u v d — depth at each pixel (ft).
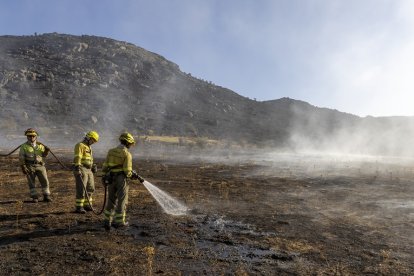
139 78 437.99
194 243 18.58
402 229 21.86
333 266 15.79
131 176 21.33
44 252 16.90
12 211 24.67
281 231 21.22
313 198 32.22
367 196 33.53
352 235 20.54
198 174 50.98
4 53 427.74
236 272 14.85
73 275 14.34
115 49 501.97
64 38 506.89
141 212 25.21
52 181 38.88
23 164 27.20
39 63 405.39
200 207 27.43
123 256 16.46
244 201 30.30
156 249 17.56
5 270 14.79
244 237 19.81
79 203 24.64
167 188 36.42
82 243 18.20
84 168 25.08
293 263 16.14
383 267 15.69
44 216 23.44
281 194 34.24
